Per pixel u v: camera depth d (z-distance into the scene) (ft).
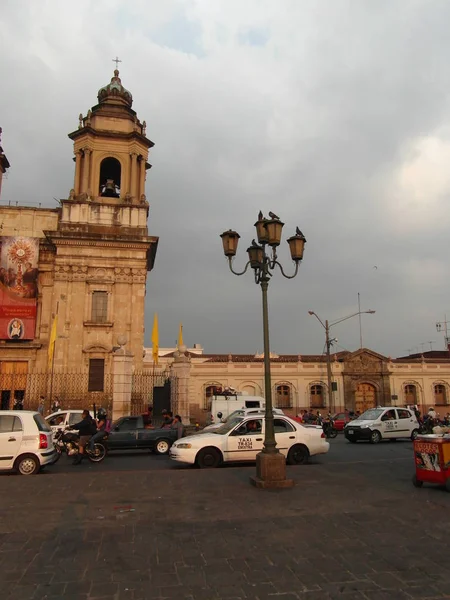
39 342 105.09
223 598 16.51
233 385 147.43
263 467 35.06
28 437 46.09
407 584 17.53
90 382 104.12
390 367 157.28
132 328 107.24
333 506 28.94
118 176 124.16
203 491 33.45
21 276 106.01
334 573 18.57
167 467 51.78
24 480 38.11
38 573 18.67
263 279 39.68
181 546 21.74
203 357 169.89
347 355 156.25
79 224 109.50
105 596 16.65
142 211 113.29
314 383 152.25
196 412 143.54
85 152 114.62
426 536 23.03
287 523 25.30
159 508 28.66
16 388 104.47
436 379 159.53
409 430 79.92
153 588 17.29
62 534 23.63
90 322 105.60
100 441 57.11
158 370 147.54
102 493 33.01
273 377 150.00
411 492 32.96
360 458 56.34
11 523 25.63
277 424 51.26
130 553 20.86
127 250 110.22
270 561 19.84
